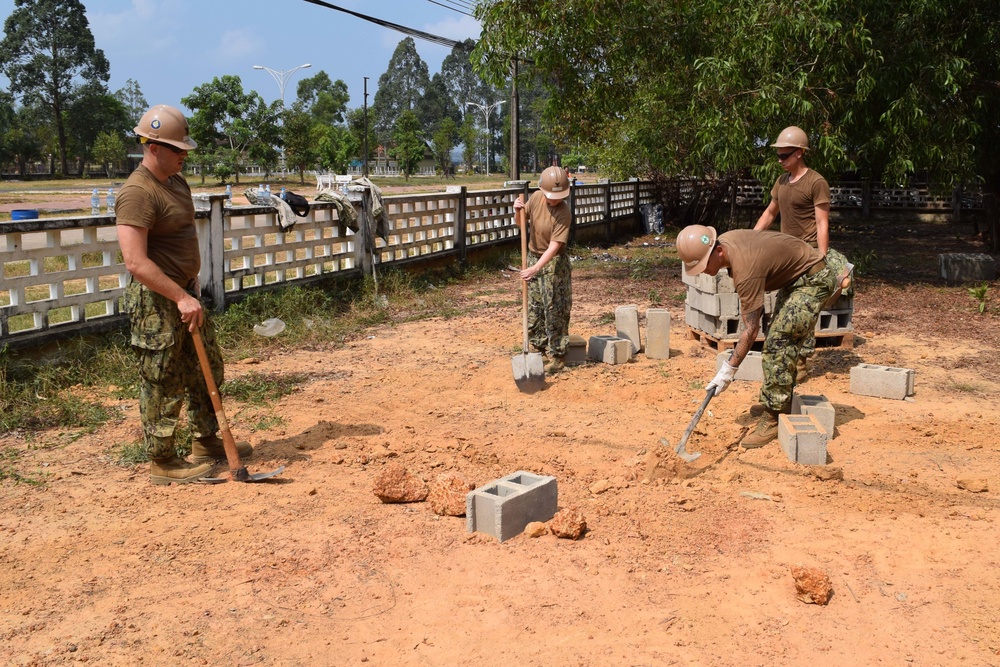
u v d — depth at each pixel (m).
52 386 6.95
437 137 117.19
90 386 7.17
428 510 4.73
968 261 13.50
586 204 20.20
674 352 8.64
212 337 5.37
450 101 172.38
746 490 4.98
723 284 8.22
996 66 13.59
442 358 8.62
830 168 12.01
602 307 11.89
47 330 7.26
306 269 12.20
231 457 5.12
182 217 5.02
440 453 5.63
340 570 3.98
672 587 3.82
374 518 4.60
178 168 4.94
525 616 3.58
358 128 108.19
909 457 5.60
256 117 67.25
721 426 6.22
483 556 4.14
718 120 11.90
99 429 6.17
